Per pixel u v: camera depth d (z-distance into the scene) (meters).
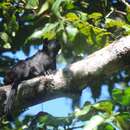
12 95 9.90
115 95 8.27
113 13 13.09
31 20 12.81
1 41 13.04
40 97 9.79
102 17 12.03
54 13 10.27
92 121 7.80
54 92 9.70
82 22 10.39
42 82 9.70
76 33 10.06
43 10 10.84
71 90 9.67
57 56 12.62
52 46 12.27
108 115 8.05
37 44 12.60
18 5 12.86
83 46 10.48
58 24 10.03
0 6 12.73
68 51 12.32
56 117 8.83
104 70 9.55
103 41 10.73
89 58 9.62
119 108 9.36
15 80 11.67
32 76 11.99
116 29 11.54
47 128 8.98
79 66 9.59
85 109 8.20
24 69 11.91
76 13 11.00
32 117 10.09
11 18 12.65
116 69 9.61
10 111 10.08
